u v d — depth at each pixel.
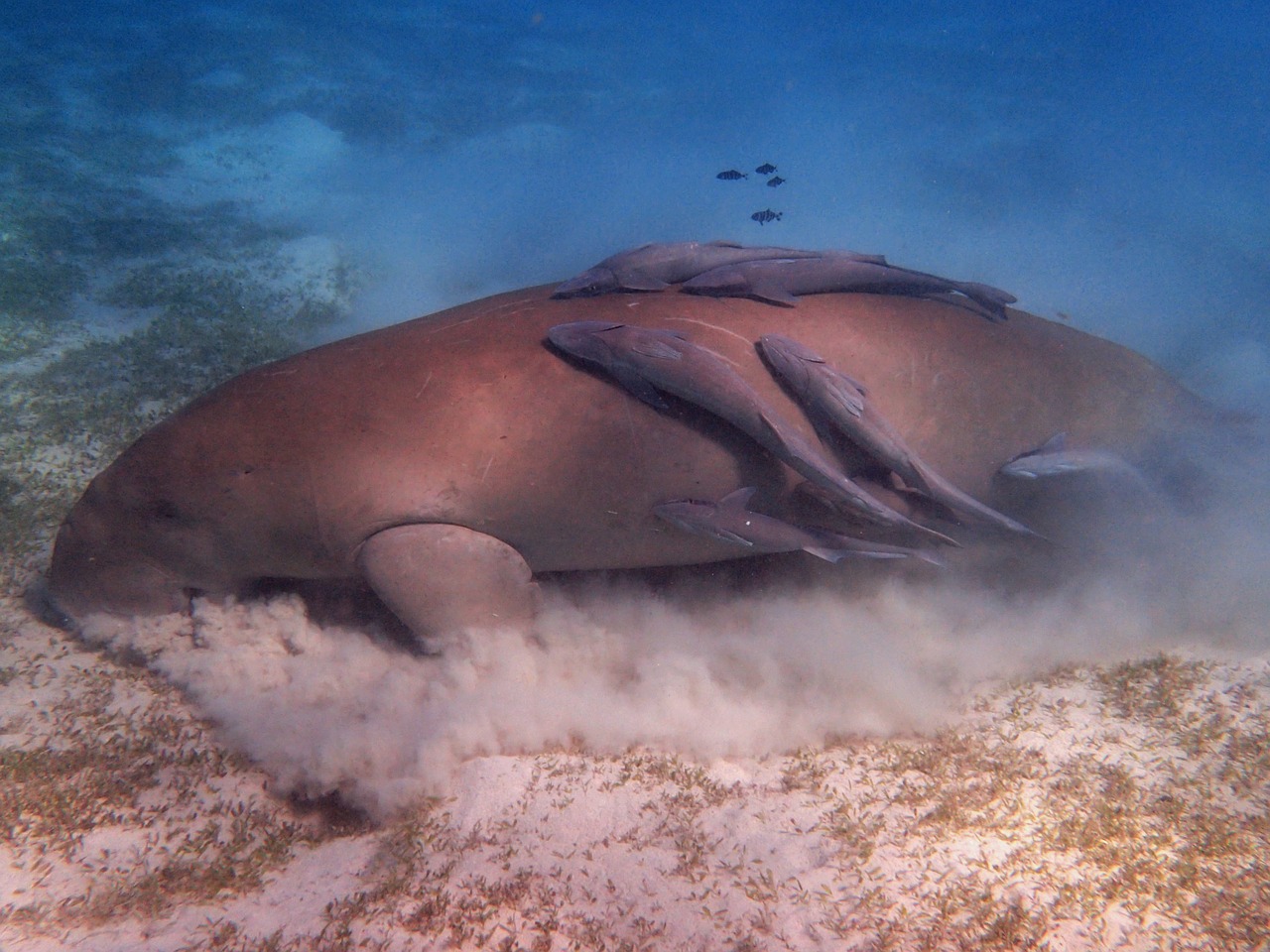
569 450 4.00
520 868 3.24
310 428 3.98
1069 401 4.67
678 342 3.86
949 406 4.37
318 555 4.18
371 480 3.94
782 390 4.02
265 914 3.06
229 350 8.47
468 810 3.52
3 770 3.63
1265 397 8.33
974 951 2.88
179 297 9.71
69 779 3.64
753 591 5.00
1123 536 5.00
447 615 4.17
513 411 3.97
